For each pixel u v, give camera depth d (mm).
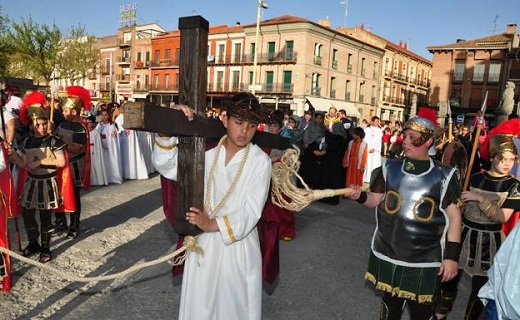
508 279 1938
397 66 49094
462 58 41125
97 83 52938
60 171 4777
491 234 3074
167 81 46062
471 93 40812
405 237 2496
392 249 2541
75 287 3875
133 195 7824
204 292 2275
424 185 2482
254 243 2406
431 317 2586
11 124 4418
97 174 8578
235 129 2172
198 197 2098
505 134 3062
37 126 4246
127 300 3660
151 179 9805
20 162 4160
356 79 41500
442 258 2500
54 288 3832
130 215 6414
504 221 2943
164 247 5023
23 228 5492
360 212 7555
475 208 3119
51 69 36094
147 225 5906
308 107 36062
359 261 4941
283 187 2453
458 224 2498
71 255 4652
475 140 3182
